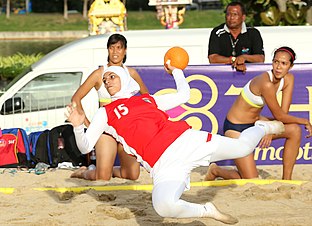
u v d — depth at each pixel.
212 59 25.50
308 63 25.52
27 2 187.62
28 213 18.66
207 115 25.55
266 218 17.91
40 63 28.91
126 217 18.14
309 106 25.61
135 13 180.88
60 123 28.66
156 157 14.92
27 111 28.59
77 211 18.73
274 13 47.91
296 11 48.03
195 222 17.56
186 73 25.50
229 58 25.27
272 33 28.67
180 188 14.59
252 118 21.58
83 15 176.62
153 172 14.99
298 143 21.89
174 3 41.22
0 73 57.97
